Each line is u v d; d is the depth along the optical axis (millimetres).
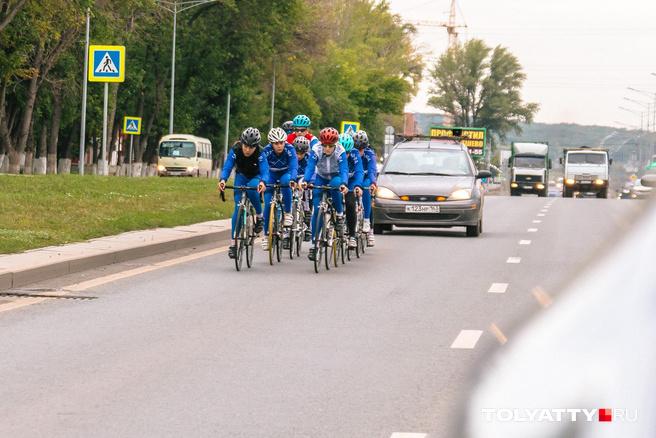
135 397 14055
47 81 112062
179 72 140375
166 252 35500
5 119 107812
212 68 139500
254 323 20922
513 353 4551
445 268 32500
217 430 12203
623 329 4375
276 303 23984
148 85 138500
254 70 144375
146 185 69938
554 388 4410
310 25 156375
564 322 4492
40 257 29047
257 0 138000
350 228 34188
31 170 129875
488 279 29609
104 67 69125
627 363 4324
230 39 140375
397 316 22188
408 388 14750
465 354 17641
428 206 45406
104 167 86250
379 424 12531
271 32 143375
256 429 12258
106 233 37688
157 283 27266
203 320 21234
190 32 137750
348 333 19812
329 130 31156
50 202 49281
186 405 13570
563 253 38062
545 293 4676
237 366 16375
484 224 55406
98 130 123312
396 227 52281
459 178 46781
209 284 27312
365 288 27141
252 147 30797
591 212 68562
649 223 4617
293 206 35469
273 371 15984
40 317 21328
